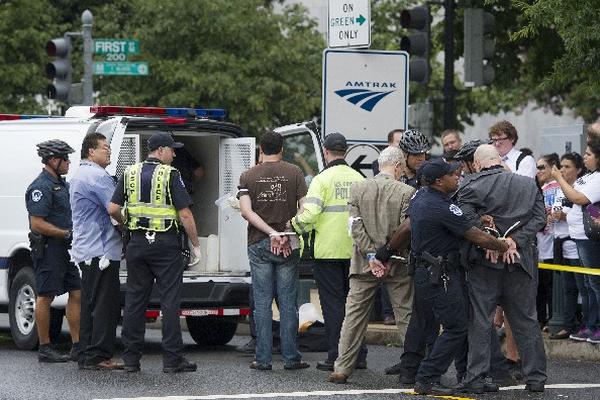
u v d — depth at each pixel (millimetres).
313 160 35156
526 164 29641
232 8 61156
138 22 63219
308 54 64562
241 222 33562
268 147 28984
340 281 28281
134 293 28328
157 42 61406
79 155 32469
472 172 26797
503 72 50750
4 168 34375
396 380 27031
